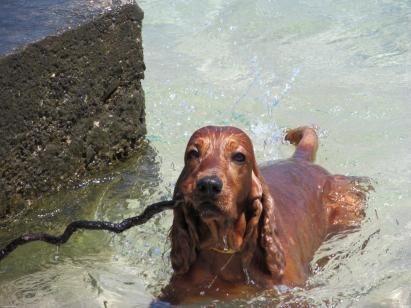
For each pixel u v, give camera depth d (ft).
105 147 26.71
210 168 18.04
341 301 19.81
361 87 31.83
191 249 19.31
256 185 18.94
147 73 33.30
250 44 36.11
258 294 19.71
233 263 19.42
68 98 25.08
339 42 35.96
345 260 21.80
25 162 24.02
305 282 20.39
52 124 24.72
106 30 26.05
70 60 24.94
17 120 23.53
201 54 35.29
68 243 22.80
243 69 33.71
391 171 26.07
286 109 30.30
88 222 19.75
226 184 17.97
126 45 26.84
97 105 26.20
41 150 24.49
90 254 22.33
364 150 27.48
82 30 25.20
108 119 26.66
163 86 32.07
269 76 33.01
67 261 22.00
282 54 35.04
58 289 20.71
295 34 36.96
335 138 28.30
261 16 38.83
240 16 38.91
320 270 21.34
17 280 21.13
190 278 19.72
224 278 19.62
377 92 31.37
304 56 34.81
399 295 19.99
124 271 21.49
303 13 39.06
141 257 22.12
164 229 23.40
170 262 21.52
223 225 18.62
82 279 21.12
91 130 26.12
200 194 17.85
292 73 33.27
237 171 18.38
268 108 30.37
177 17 39.11
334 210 23.57
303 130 27.04
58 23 25.05
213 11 39.73
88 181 26.04
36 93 23.99
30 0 27.02
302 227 21.40
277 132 28.45
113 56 26.43
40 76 24.02
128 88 27.27
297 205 21.79
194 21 38.65
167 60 34.63
